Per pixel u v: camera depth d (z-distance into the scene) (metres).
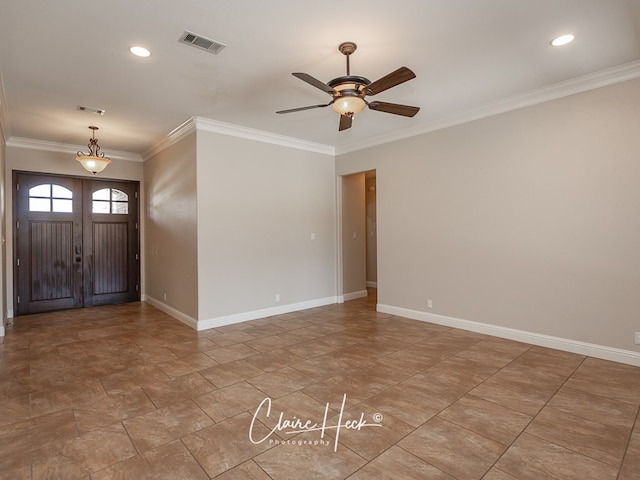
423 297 4.89
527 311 3.91
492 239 4.17
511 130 3.98
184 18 2.42
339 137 5.44
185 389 2.86
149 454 2.03
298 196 5.67
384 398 2.67
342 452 2.03
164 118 4.48
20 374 3.19
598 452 2.01
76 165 5.84
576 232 3.55
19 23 2.45
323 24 2.52
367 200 8.26
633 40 2.77
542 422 2.32
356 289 6.64
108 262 6.23
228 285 4.83
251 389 2.85
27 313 5.48
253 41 2.72
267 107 4.11
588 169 3.47
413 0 2.26
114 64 3.06
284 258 5.48
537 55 3.00
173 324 4.88
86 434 2.23
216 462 1.95
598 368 3.18
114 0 2.22
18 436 2.21
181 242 5.00
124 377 3.11
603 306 3.40
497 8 2.36
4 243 4.88
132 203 6.45
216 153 4.71
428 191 4.79
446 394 2.72
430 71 3.28
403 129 4.98
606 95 3.35
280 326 4.71
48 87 3.50
